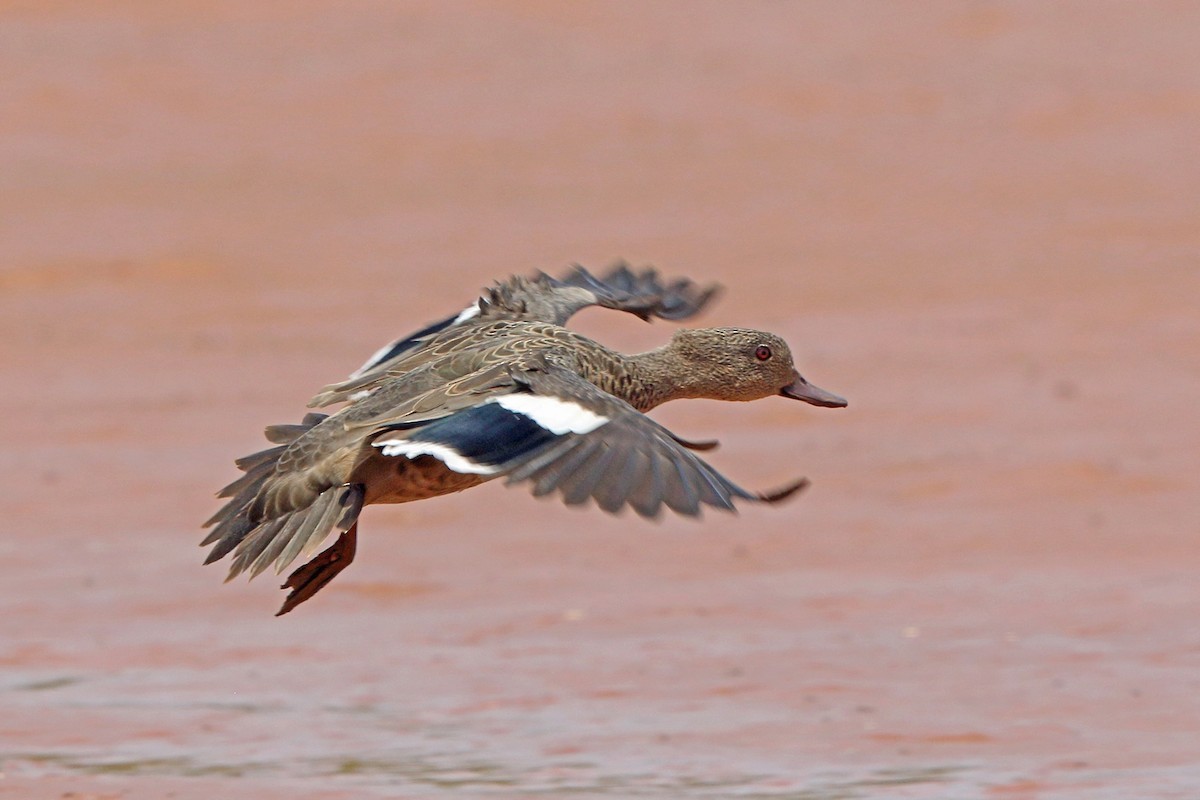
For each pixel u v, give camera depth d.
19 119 44.59
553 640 13.09
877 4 55.03
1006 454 18.58
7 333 27.19
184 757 10.70
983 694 11.55
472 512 16.84
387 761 10.55
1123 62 48.56
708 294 9.87
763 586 14.39
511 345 8.02
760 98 46.50
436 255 33.34
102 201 37.72
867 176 39.66
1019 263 31.25
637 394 8.79
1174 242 32.31
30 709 11.69
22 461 19.56
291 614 13.95
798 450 19.23
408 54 50.56
